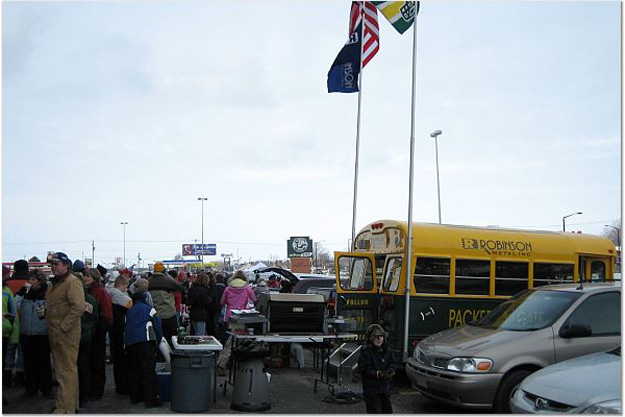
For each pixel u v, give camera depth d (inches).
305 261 2022.6
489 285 425.1
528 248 438.9
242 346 333.1
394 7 505.4
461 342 321.7
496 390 296.7
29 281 356.8
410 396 364.8
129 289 449.7
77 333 292.5
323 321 341.4
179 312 525.0
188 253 3292.3
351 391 359.9
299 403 338.3
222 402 337.4
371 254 453.4
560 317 314.2
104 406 319.3
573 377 235.8
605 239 469.7
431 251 413.4
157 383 331.6
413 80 462.6
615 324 316.8
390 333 418.9
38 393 346.3
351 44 585.9
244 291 478.6
